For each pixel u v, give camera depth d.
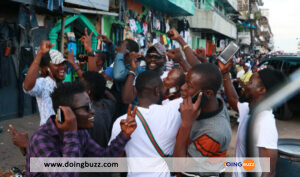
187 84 1.64
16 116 6.18
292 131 6.51
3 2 5.47
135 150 1.66
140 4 10.78
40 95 2.41
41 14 6.36
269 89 1.67
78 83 1.50
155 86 1.80
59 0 5.75
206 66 1.59
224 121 1.59
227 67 2.27
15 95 6.11
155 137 1.65
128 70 2.86
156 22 12.02
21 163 3.88
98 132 1.98
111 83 3.27
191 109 1.45
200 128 1.57
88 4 7.29
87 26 8.05
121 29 9.39
